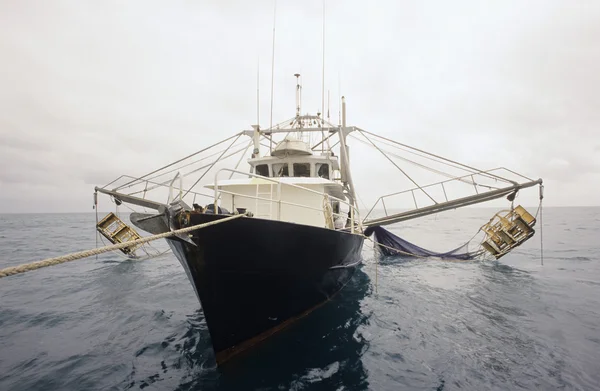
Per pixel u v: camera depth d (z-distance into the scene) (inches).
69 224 2187.5
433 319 297.3
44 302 356.8
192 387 185.5
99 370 204.4
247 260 222.1
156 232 227.3
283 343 245.1
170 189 237.1
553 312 311.7
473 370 202.7
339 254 320.2
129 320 297.6
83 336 259.8
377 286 434.0
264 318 245.8
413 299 366.6
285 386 186.4
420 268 572.1
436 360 216.4
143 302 356.2
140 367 209.3
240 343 230.8
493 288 412.5
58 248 827.4
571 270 521.7
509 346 236.8
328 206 337.7
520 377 193.9
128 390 182.2
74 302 355.6
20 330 273.0
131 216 221.0
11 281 462.0
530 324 281.3
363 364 212.1
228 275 219.5
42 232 1408.7
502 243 610.9
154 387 185.8
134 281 456.8
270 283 241.0
